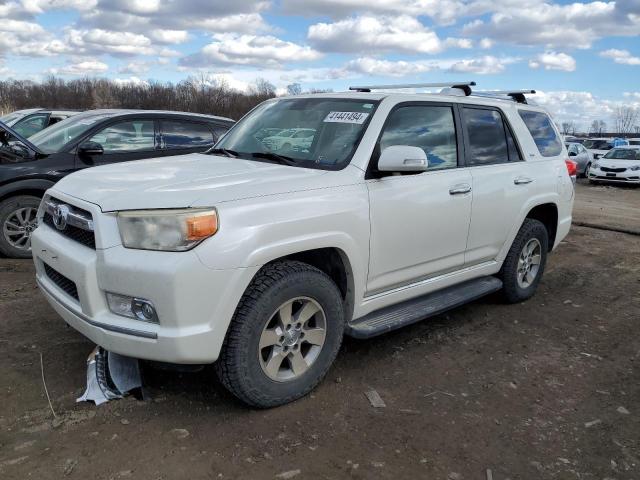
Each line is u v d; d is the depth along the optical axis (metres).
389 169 3.45
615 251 7.88
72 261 2.95
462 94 4.64
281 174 3.33
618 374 3.91
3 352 3.75
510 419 3.26
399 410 3.29
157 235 2.75
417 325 4.64
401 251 3.79
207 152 4.32
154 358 2.80
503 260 4.93
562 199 5.45
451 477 2.71
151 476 2.60
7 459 2.67
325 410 3.25
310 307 3.26
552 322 4.87
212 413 3.15
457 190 4.14
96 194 3.02
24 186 5.91
